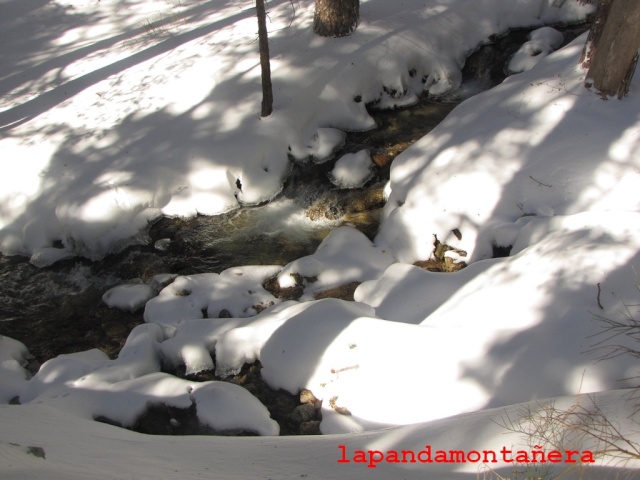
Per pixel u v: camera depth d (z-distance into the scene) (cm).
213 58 1093
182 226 898
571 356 518
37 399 596
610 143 764
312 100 1013
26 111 1058
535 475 320
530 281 598
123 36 1241
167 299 759
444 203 792
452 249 774
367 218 887
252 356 652
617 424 368
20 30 1293
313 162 974
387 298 685
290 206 927
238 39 1139
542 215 728
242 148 941
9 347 711
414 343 572
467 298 620
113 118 1010
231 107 998
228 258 848
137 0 1366
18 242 898
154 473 358
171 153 941
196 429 563
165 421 575
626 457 324
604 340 519
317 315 636
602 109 815
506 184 770
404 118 1059
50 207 901
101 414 581
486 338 556
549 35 1157
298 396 600
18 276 852
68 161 946
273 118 976
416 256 789
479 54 1172
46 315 790
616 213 642
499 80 1135
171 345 670
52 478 315
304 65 1055
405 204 828
